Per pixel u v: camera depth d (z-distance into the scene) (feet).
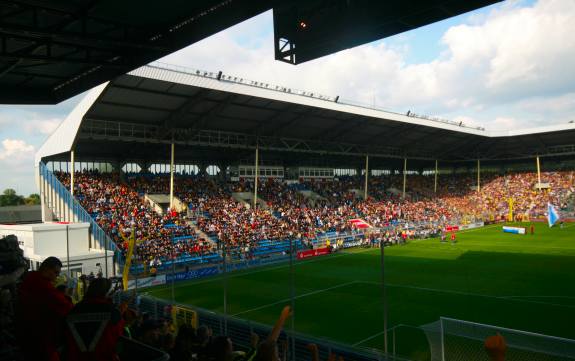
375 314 77.36
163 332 26.21
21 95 59.21
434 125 208.23
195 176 193.98
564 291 89.20
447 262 130.41
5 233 123.24
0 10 39.52
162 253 126.62
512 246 159.02
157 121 143.95
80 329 12.37
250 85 136.15
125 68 50.44
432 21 34.04
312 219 195.83
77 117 126.93
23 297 14.40
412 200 264.31
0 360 20.67
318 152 201.67
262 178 218.38
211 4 40.19
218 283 111.96
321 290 99.50
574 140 253.03
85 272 108.58
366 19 35.68
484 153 287.69
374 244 177.47
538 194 273.13
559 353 29.14
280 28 41.60
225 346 15.20
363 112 172.65
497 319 71.15
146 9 40.65
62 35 39.58
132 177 171.73
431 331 37.65
